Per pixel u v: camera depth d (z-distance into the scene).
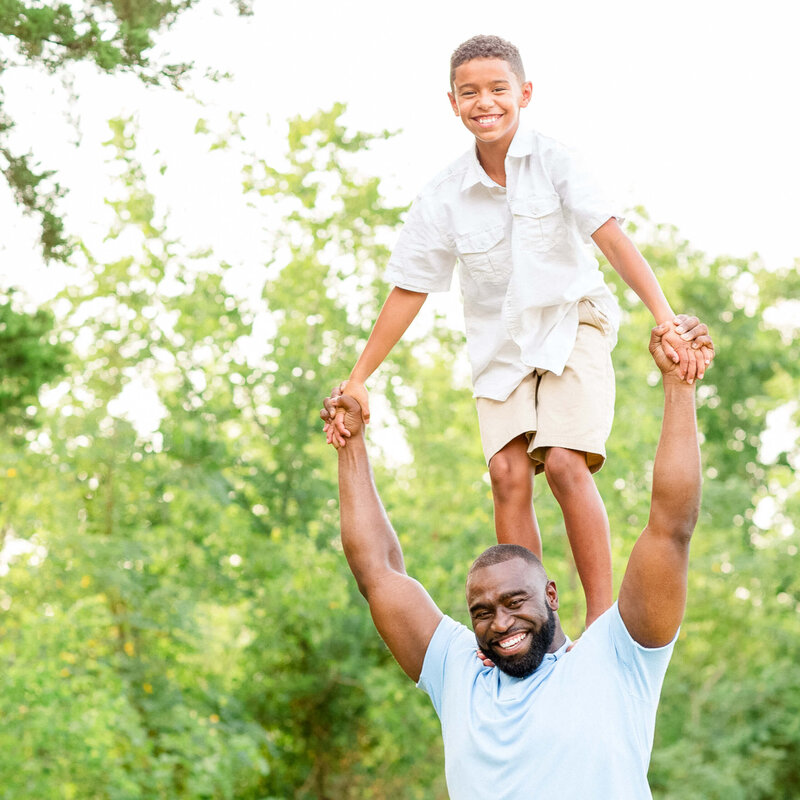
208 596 16.17
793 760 18.45
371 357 3.79
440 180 3.77
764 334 26.12
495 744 3.05
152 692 14.81
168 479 15.73
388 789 17.05
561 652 3.23
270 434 17.20
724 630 19.19
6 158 7.18
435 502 17.27
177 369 16.67
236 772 15.15
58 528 14.24
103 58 6.52
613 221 3.37
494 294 3.69
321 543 16.86
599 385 3.59
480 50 3.49
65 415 15.09
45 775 11.45
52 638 12.16
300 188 17.52
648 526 2.98
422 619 3.41
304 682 16.11
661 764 17.92
